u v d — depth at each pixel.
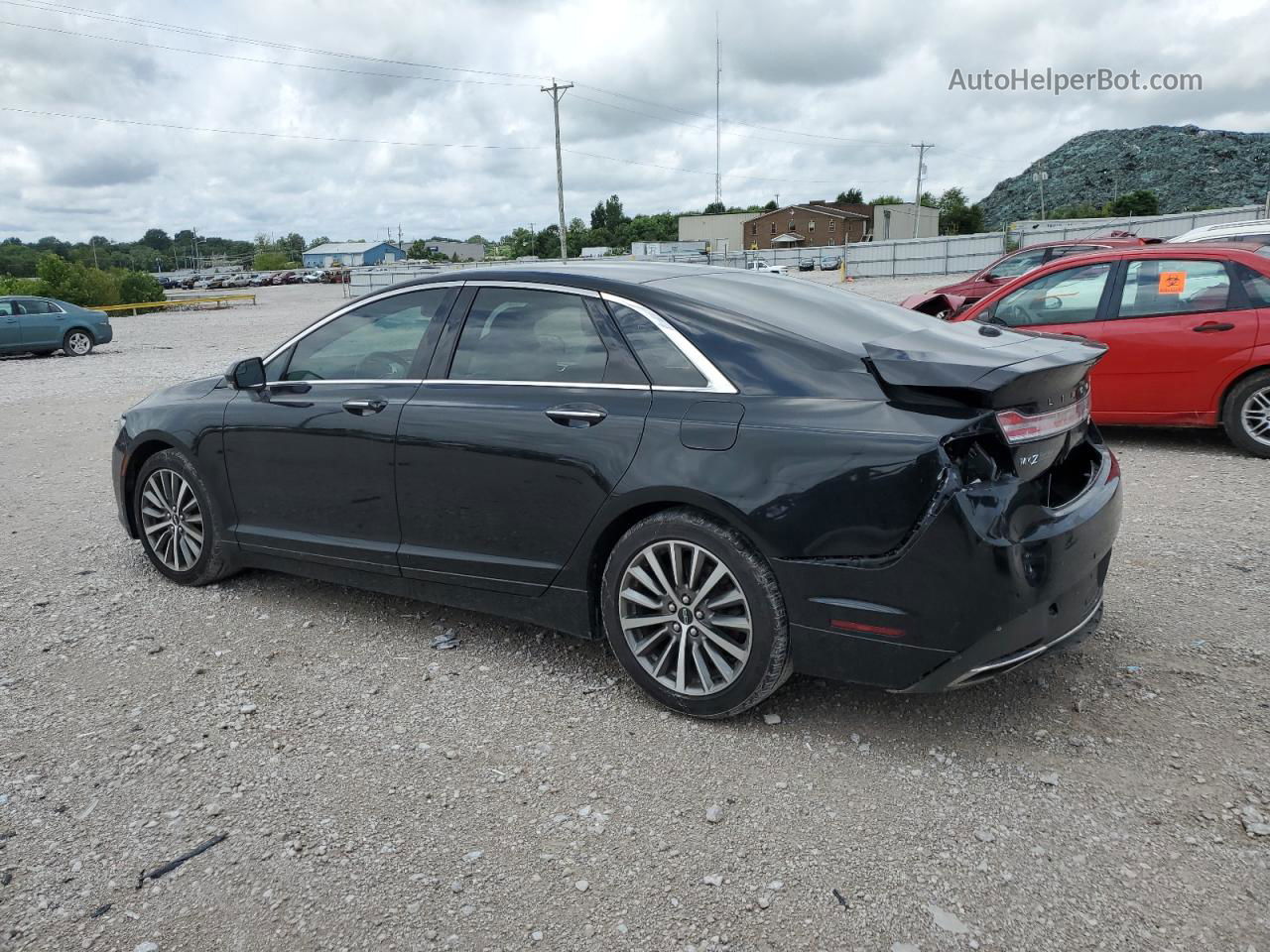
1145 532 5.25
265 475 4.37
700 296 3.46
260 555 4.52
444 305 3.95
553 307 3.65
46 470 8.14
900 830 2.69
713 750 3.15
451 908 2.43
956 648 2.83
